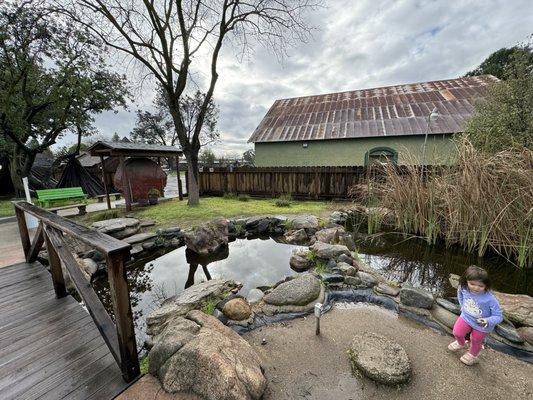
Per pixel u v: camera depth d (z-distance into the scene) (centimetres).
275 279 401
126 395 171
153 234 566
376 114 1260
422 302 283
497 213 405
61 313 270
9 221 775
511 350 220
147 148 878
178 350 183
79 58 1104
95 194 1370
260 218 670
